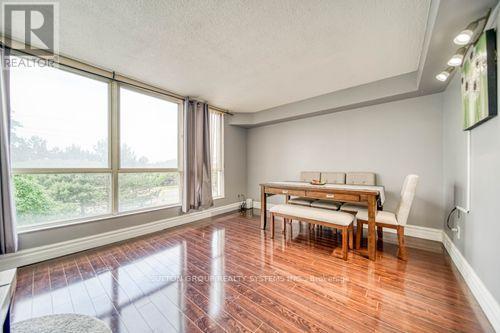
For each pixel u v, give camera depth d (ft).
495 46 4.38
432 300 5.10
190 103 12.23
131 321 4.48
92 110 8.72
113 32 6.27
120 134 9.60
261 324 4.37
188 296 5.34
